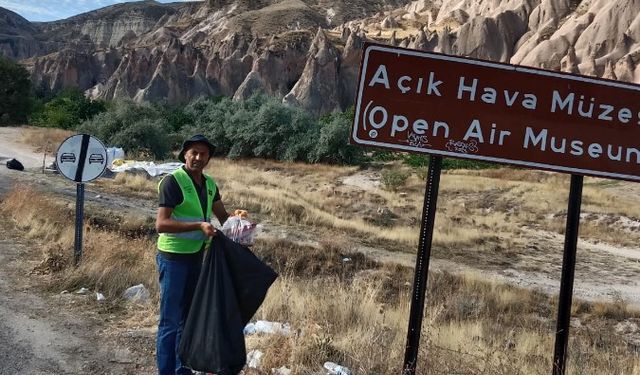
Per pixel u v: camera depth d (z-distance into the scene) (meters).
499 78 4.95
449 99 4.90
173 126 59.00
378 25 177.62
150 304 6.61
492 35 135.25
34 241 9.84
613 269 18.83
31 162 29.84
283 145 48.34
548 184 34.38
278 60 148.62
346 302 7.20
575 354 6.86
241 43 169.12
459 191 32.72
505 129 4.95
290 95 133.25
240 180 32.41
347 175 39.94
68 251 8.46
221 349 3.89
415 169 41.16
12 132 48.31
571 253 4.85
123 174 25.12
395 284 12.70
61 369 4.76
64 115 61.06
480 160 4.91
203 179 4.38
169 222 4.08
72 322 5.89
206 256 4.06
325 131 45.97
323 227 20.06
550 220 26.84
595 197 30.69
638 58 102.69
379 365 4.85
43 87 175.75
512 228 24.94
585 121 5.04
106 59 188.88
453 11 162.75
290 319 6.34
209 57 163.38
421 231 4.71
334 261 14.27
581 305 12.91
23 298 6.57
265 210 21.83
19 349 5.07
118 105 44.56
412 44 142.50
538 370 5.39
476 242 20.89
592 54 109.44
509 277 16.05
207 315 3.95
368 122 4.87
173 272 4.23
